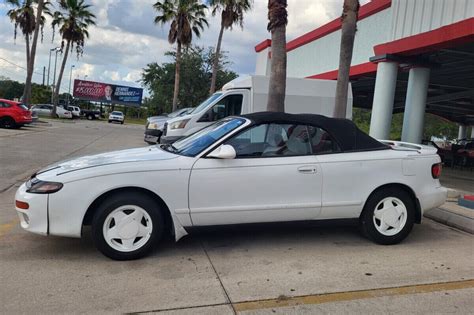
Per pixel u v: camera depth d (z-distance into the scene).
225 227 4.95
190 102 42.91
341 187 5.18
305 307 3.71
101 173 4.57
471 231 6.12
